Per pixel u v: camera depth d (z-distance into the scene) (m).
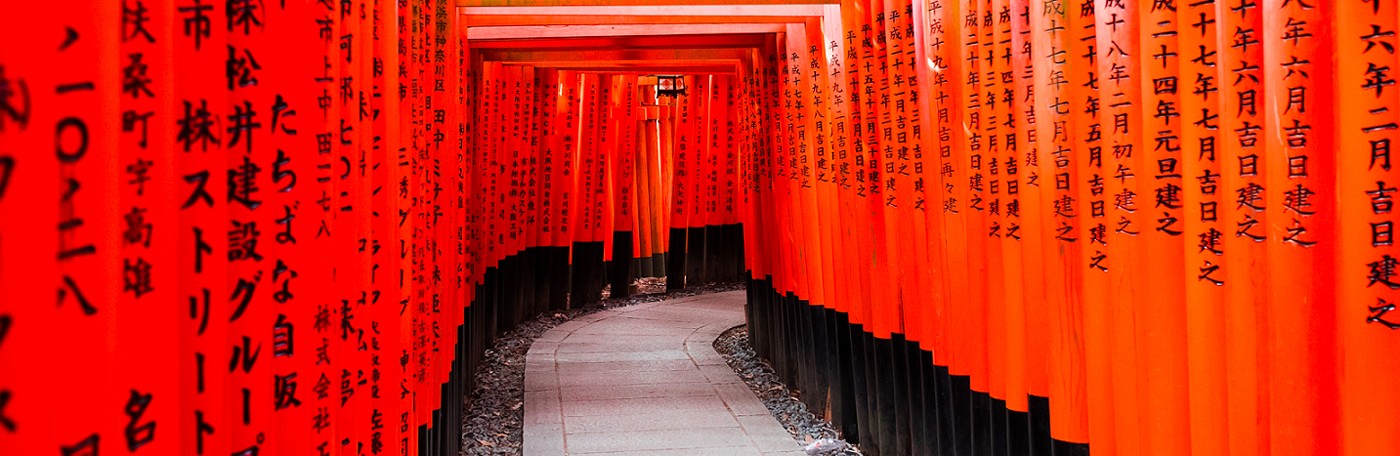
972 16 3.42
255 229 1.52
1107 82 2.64
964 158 3.53
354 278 2.10
